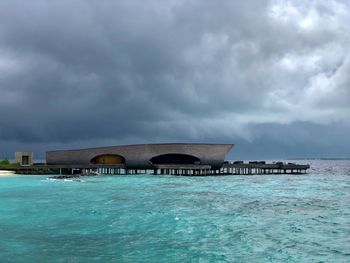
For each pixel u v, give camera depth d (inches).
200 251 713.6
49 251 706.8
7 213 1136.2
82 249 722.8
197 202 1471.5
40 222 990.4
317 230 925.8
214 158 3191.4
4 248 728.3
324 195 1813.5
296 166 3555.6
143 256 678.5
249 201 1536.7
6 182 2346.2
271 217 1122.7
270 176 3331.7
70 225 951.0
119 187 2119.8
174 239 805.9
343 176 3624.5
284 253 709.3
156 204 1390.3
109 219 1041.5
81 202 1424.7
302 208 1337.4
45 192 1786.4
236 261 653.9
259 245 765.3
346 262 658.2
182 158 3442.4
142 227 931.3
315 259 674.2
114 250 716.7
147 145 3211.1
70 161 3383.4
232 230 908.0
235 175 3363.7
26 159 3390.7
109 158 3452.3
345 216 1154.0
